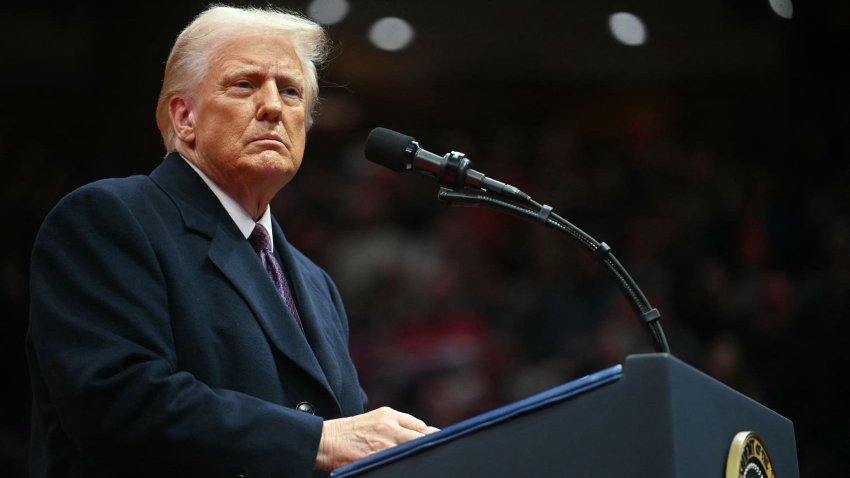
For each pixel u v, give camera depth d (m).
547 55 17.97
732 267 14.30
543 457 3.27
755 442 3.54
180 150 4.73
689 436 3.20
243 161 4.55
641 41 17.42
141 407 3.83
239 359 4.21
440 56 18.00
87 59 15.80
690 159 16.34
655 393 3.17
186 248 4.38
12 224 14.31
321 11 17.30
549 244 14.72
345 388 4.66
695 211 15.16
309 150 16.95
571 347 13.12
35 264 4.21
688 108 17.56
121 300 4.07
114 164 15.36
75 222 4.23
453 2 17.91
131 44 15.75
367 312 13.73
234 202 4.67
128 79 15.70
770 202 15.22
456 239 14.77
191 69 4.71
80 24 15.82
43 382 4.33
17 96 15.66
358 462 3.46
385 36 17.58
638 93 17.95
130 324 4.02
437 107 18.06
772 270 14.10
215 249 4.41
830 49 16.91
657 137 16.84
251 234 4.69
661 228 14.66
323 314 4.88
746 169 16.44
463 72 18.11
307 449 3.90
